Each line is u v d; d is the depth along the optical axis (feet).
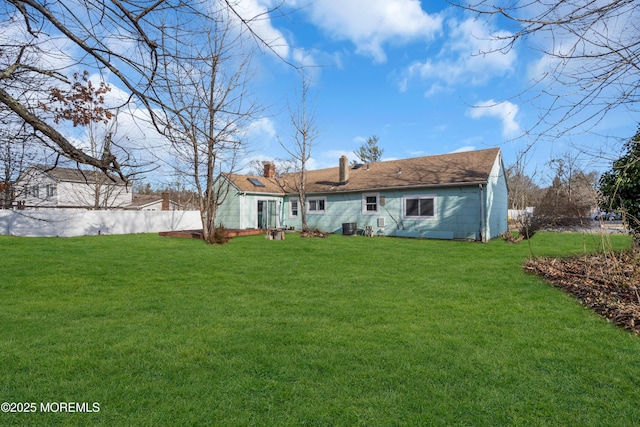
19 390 9.07
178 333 13.15
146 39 10.77
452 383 9.50
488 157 54.60
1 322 14.35
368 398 8.79
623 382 9.53
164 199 94.63
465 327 13.75
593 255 29.32
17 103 10.29
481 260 30.68
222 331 13.35
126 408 8.35
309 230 59.00
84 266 26.91
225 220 69.62
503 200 62.34
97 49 10.77
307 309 16.24
